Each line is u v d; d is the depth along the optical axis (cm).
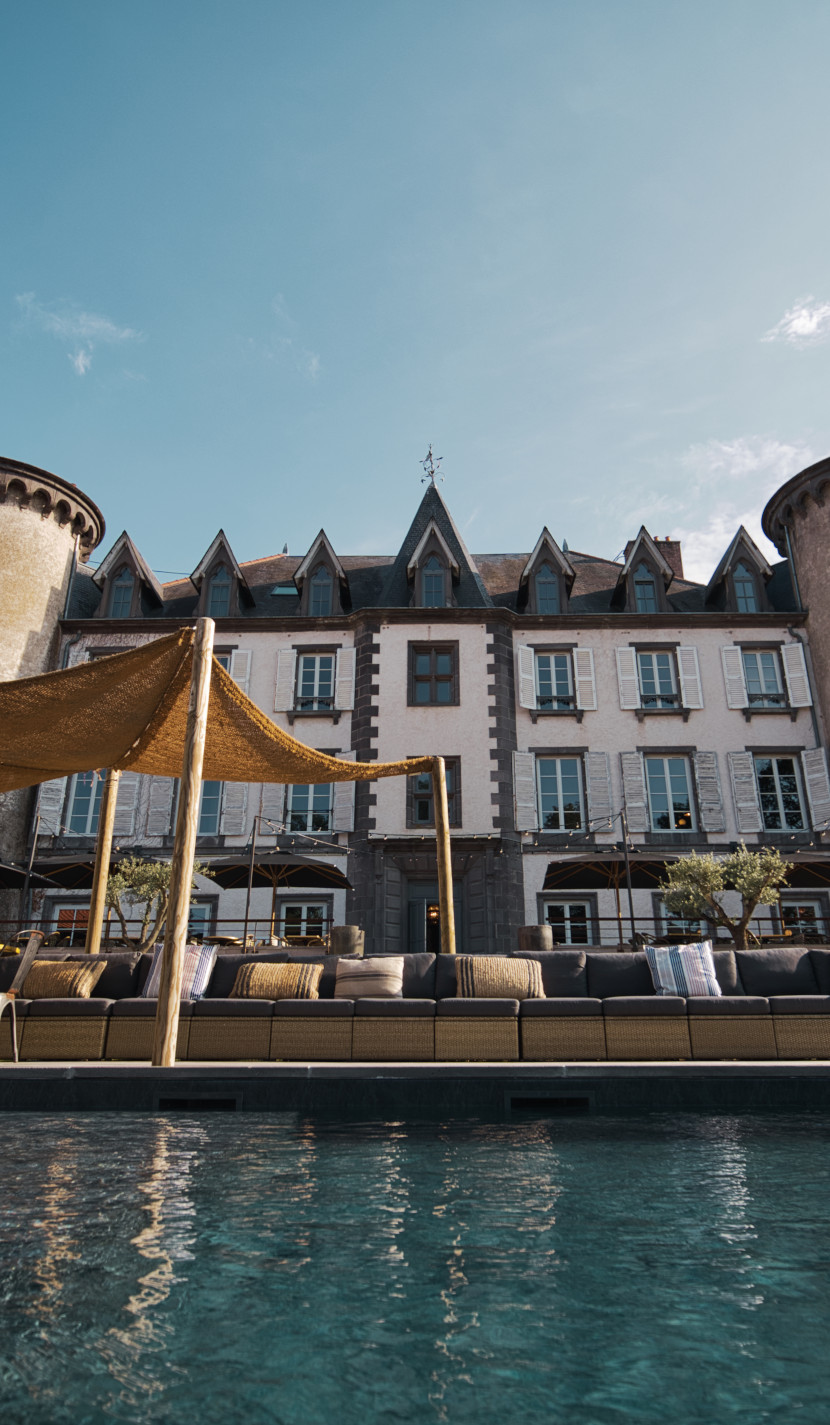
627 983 723
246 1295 255
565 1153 443
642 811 2162
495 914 2058
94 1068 593
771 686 2298
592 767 2203
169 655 836
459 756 2192
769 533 2527
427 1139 480
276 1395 197
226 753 1043
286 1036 654
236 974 734
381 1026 654
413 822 2128
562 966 729
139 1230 314
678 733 2238
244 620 2347
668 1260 284
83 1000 673
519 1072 586
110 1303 248
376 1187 376
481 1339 227
